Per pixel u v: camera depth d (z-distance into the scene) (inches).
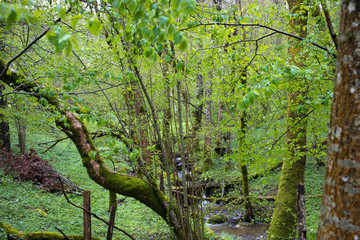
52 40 48.5
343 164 62.7
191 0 62.9
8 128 466.3
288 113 231.1
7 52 225.9
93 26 70.4
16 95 156.1
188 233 207.6
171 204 207.0
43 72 180.9
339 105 64.8
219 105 463.5
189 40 170.9
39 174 395.2
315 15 203.3
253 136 195.8
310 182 408.5
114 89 244.2
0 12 44.8
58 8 68.2
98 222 300.7
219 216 374.3
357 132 61.0
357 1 61.6
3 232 196.4
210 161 465.4
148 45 89.5
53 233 214.2
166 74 179.6
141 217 326.6
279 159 204.1
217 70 182.9
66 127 207.6
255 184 444.5
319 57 162.4
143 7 75.5
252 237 311.7
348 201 61.4
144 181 215.9
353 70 62.1
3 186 355.3
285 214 240.4
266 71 131.3
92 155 153.9
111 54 194.4
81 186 430.9
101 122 148.9
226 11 155.6
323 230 67.1
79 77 151.9
